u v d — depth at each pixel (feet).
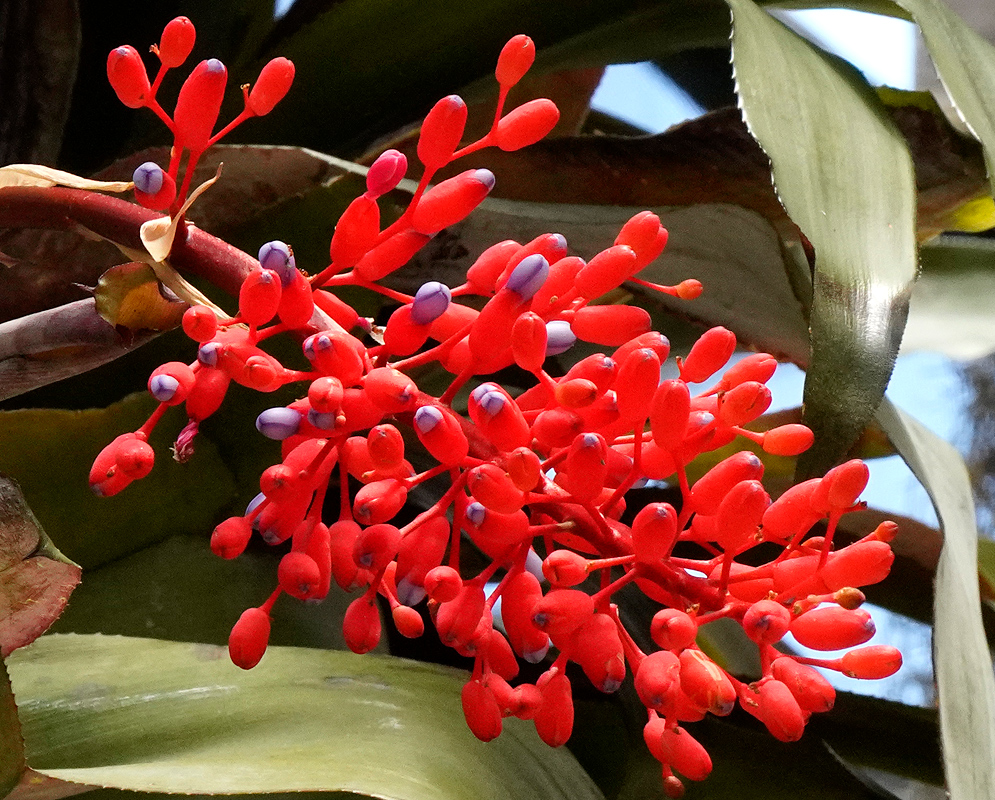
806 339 1.73
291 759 1.44
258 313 1.35
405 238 1.40
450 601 1.36
